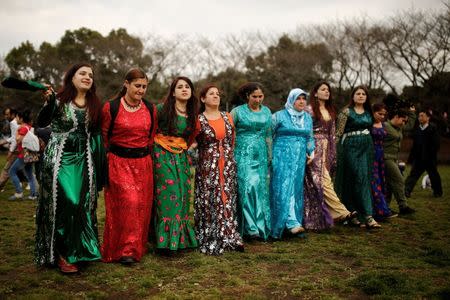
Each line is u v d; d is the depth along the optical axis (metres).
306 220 6.03
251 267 4.42
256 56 32.56
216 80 32.59
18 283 3.88
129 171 4.58
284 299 3.63
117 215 4.56
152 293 3.73
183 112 4.96
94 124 4.34
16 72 34.62
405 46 26.31
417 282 3.92
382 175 7.06
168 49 33.22
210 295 3.63
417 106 23.81
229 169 5.14
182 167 4.93
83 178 4.26
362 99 6.57
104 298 3.60
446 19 24.27
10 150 8.73
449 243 5.45
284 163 5.71
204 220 5.06
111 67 32.59
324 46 29.34
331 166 6.32
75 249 4.16
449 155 25.03
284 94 30.72
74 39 37.72
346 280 4.03
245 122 5.43
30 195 8.75
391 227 6.47
